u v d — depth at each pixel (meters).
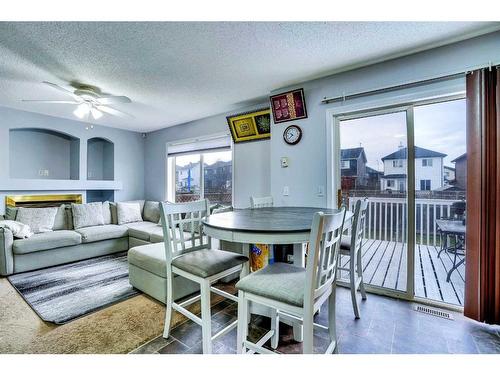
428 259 2.88
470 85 1.95
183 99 3.44
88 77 2.69
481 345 1.68
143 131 5.49
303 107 2.87
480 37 1.98
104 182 4.90
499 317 1.85
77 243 3.50
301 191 2.96
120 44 2.06
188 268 1.61
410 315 2.08
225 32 1.92
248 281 1.34
